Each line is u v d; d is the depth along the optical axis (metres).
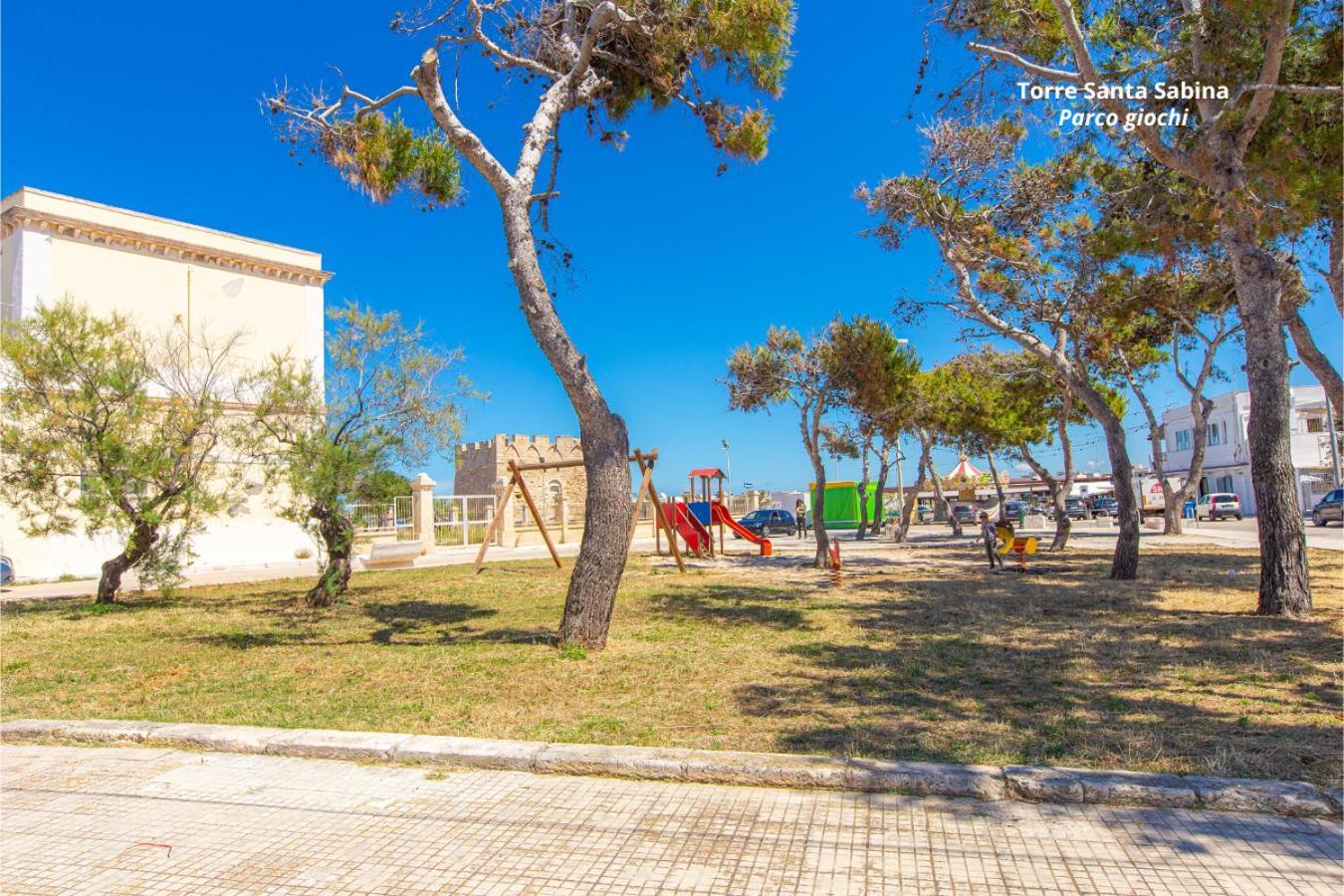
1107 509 54.72
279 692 7.40
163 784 4.85
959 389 27.73
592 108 11.05
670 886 3.46
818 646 8.96
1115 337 16.38
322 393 14.38
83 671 8.73
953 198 15.33
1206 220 9.08
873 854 3.71
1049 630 9.70
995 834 3.88
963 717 5.94
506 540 29.95
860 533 34.09
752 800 4.37
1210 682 6.85
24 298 20.98
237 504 14.86
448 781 4.80
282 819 4.28
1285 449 10.36
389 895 3.46
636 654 8.55
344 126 10.35
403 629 11.25
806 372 19.64
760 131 10.72
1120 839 3.81
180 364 16.59
